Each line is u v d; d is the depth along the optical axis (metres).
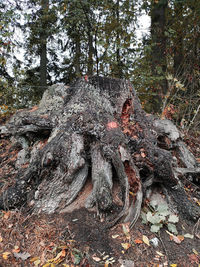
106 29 5.16
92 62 6.32
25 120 3.04
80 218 2.18
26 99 7.50
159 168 2.50
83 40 7.47
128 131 2.83
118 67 5.55
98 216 2.20
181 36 5.44
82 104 2.81
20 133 3.18
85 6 5.14
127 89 3.10
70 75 9.95
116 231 2.07
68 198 2.38
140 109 3.13
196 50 5.38
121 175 2.32
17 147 3.51
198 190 3.03
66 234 2.03
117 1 5.31
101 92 2.96
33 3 7.19
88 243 1.93
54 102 3.08
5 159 3.37
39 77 10.29
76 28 6.52
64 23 6.42
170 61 5.62
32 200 2.37
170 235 2.15
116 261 1.80
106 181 2.32
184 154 3.39
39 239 2.00
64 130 2.61
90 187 2.53
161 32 4.95
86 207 2.29
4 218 2.20
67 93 3.11
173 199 2.57
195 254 1.99
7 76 6.73
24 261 1.80
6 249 1.89
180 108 5.30
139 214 2.23
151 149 2.62
